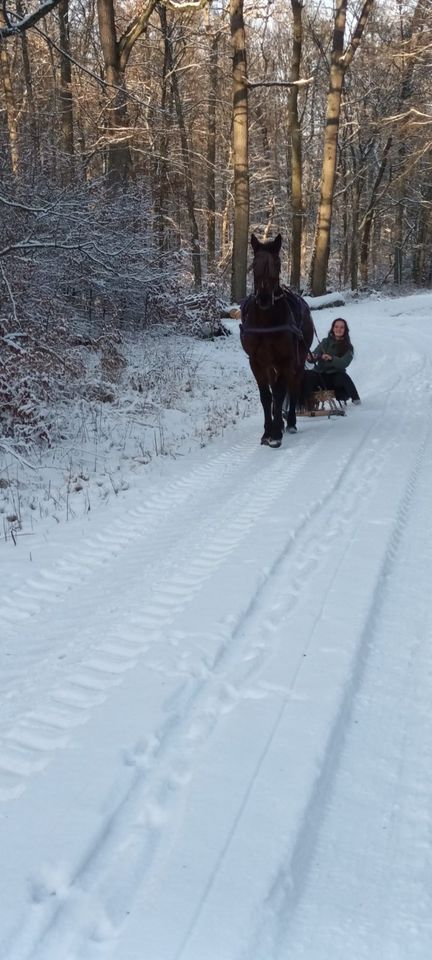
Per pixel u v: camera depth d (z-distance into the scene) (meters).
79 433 9.08
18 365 8.36
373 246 45.72
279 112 36.44
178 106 24.17
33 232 10.16
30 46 20.27
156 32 24.66
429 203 35.12
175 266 15.56
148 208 14.45
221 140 31.83
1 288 9.36
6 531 6.08
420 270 41.44
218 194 34.31
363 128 32.91
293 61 27.08
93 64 21.28
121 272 11.97
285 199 38.47
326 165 25.53
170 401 11.06
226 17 22.55
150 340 14.93
